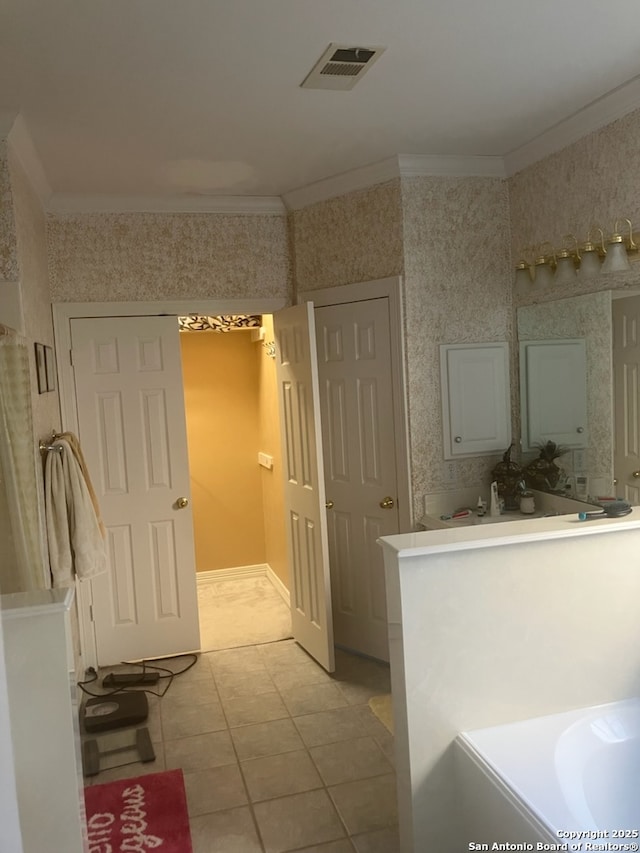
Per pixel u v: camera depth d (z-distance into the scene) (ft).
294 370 12.43
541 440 11.66
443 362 11.91
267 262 13.41
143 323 12.84
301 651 13.15
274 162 11.21
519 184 11.85
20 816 6.09
